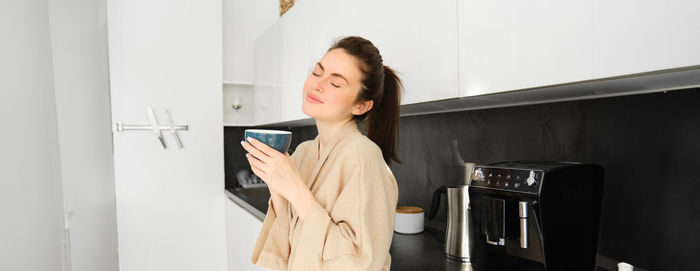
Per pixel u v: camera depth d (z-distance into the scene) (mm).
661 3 625
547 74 800
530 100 1123
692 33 591
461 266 1143
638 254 959
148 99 2432
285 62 2203
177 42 2506
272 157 618
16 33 817
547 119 1173
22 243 834
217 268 2623
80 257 2330
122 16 2365
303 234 604
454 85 1039
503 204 906
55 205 1009
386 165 670
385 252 613
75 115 2311
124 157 2383
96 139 2389
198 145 2566
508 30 881
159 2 2463
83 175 2344
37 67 919
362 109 670
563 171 872
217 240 2625
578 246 911
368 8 1406
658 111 912
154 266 2463
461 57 1011
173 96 2496
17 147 816
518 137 1269
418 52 1170
